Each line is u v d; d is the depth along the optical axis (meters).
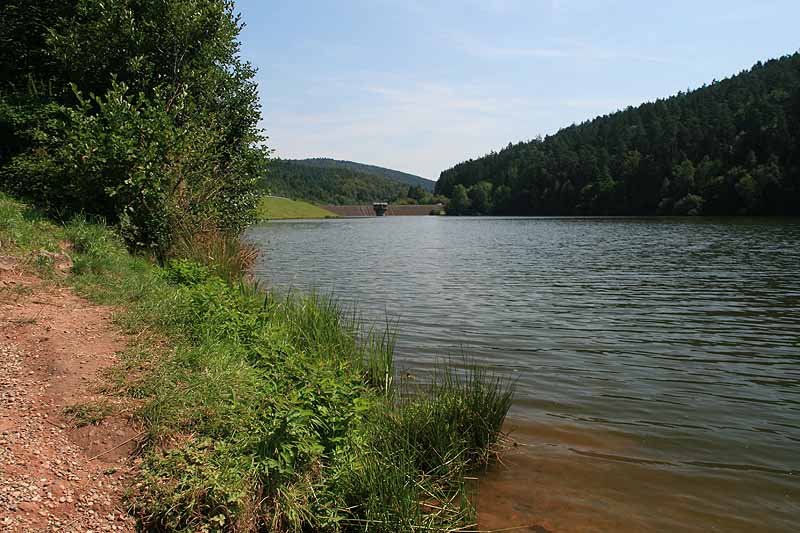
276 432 4.04
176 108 13.02
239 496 3.60
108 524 3.33
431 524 4.07
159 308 6.77
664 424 6.05
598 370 8.03
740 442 5.62
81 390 4.52
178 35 14.48
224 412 4.46
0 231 8.15
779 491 4.67
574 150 144.62
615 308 12.96
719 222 59.56
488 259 25.95
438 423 5.23
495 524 4.18
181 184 12.31
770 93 108.06
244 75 16.48
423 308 12.89
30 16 15.27
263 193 16.02
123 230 10.91
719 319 11.70
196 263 9.83
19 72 15.73
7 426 3.92
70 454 3.80
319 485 4.06
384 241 41.84
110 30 13.87
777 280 17.33
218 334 6.26
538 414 6.31
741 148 84.75
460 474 4.80
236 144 16.25
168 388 4.68
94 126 11.30
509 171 158.88
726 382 7.53
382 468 4.31
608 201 106.25
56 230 9.56
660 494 4.62
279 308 8.74
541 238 42.47
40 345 5.24
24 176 11.58
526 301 13.95
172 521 3.43
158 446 4.00
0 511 3.17
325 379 4.70
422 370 7.87
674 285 16.66
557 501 4.51
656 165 97.38
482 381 7.17
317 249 33.19
